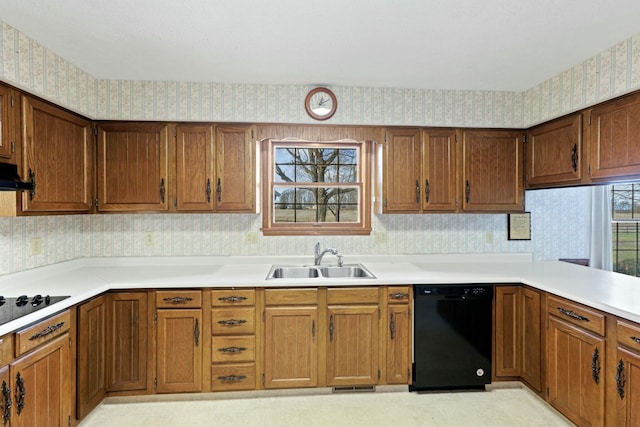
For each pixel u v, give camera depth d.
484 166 2.91
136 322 2.37
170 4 1.66
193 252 3.01
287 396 2.50
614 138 2.11
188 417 2.25
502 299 2.56
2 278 2.13
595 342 1.90
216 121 2.73
